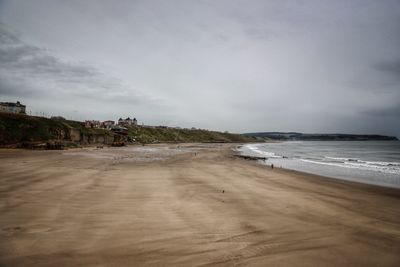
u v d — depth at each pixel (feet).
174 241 23.45
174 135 489.67
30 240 22.52
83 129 246.27
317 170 95.35
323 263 20.24
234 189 48.78
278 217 31.63
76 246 21.74
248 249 22.30
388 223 30.50
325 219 31.40
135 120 487.20
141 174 63.52
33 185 45.68
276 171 83.51
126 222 28.07
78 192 41.29
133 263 19.24
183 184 52.16
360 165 117.39
